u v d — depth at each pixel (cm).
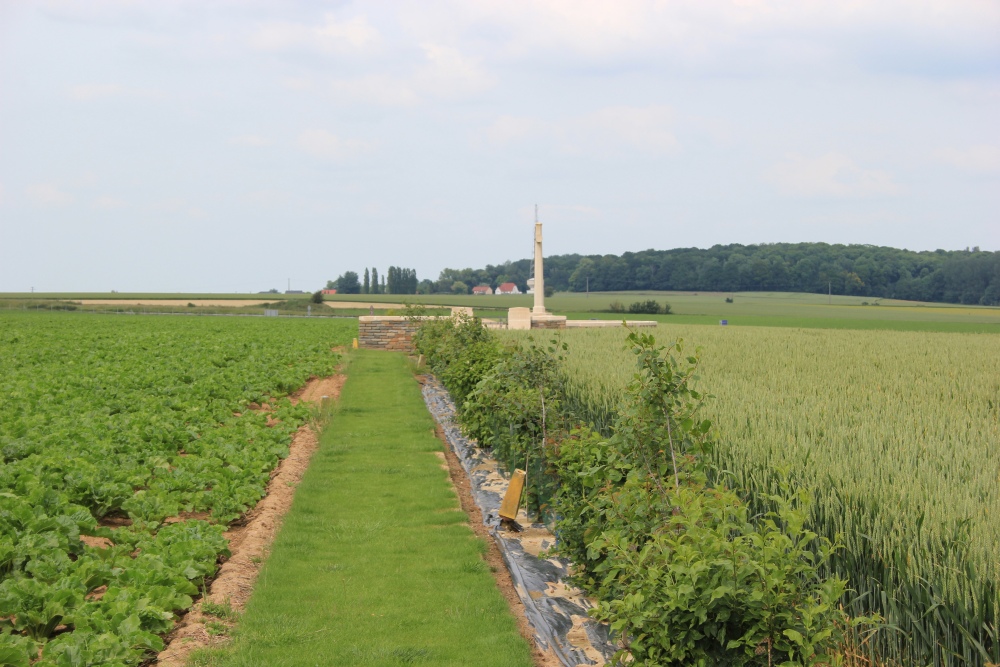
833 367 1723
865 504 619
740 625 494
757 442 818
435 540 988
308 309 8369
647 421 689
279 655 660
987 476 702
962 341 2628
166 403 1739
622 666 619
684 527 574
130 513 992
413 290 17650
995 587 501
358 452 1497
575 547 802
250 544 948
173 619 712
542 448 1043
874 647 577
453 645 694
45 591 682
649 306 8988
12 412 1499
